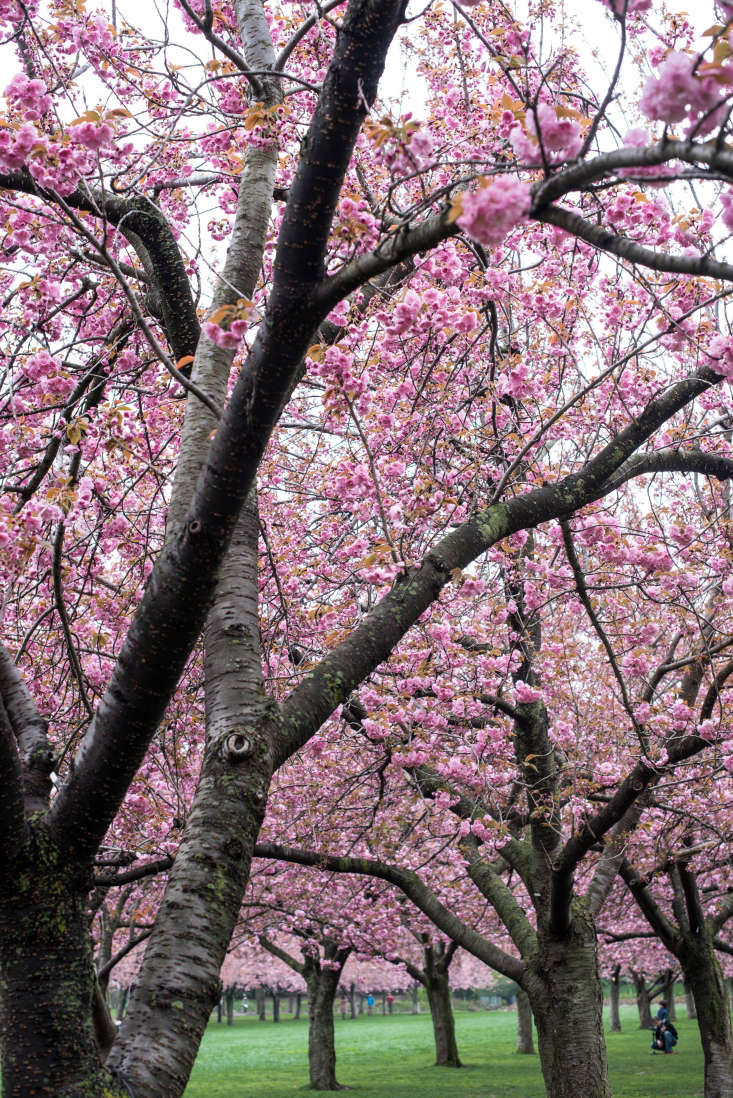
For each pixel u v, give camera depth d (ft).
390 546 13.75
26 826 8.68
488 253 17.51
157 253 15.47
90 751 9.06
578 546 24.82
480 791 26.63
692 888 33.63
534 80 18.57
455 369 20.17
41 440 17.29
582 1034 22.44
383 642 12.81
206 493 9.23
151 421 20.39
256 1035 130.11
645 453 20.02
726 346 11.16
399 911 49.98
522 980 24.12
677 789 28.45
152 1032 8.86
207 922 9.54
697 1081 57.41
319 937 55.16
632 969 97.09
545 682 26.91
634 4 7.12
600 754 32.48
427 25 21.21
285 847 26.43
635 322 18.85
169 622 9.13
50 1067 8.20
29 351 16.69
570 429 23.73
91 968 8.84
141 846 21.02
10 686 10.36
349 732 28.84
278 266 9.03
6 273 20.52
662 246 18.81
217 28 19.25
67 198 15.05
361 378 14.48
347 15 8.54
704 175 6.66
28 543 13.35
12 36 15.15
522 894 42.86
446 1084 61.93
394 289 16.88
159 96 18.25
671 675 32.68
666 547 21.36
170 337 15.39
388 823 28.17
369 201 13.15
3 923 8.55
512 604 24.20
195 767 24.67
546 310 18.95
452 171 17.58
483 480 21.08
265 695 11.53
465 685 24.68
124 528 18.01
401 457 20.93
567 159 7.65
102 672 20.01
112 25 15.70
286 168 20.21
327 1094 57.88
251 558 12.86
